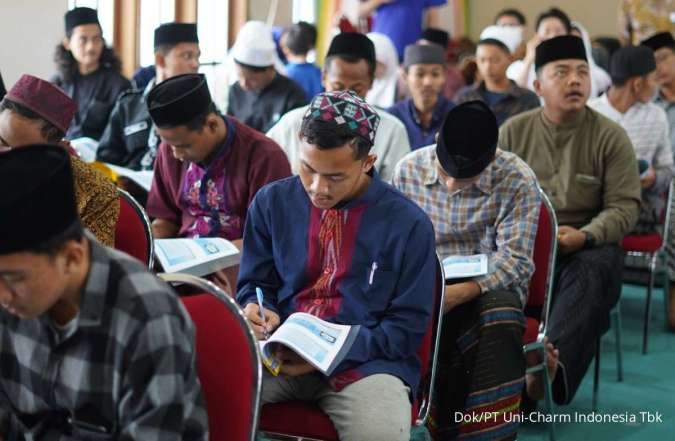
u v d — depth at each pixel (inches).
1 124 91.9
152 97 106.1
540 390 124.2
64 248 50.9
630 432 126.3
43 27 226.4
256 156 111.5
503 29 223.6
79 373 54.7
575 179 141.0
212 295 63.9
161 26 161.5
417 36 257.4
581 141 141.1
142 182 131.6
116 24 249.9
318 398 82.1
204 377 63.0
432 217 109.0
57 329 55.2
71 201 51.2
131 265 54.4
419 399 87.2
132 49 251.9
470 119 101.9
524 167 106.9
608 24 403.2
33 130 91.4
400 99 225.0
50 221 49.5
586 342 126.0
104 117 194.1
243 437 62.2
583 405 136.8
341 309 82.9
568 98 136.9
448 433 101.1
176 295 55.5
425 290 81.9
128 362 53.1
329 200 78.4
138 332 52.8
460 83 255.1
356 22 263.9
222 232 113.7
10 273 49.4
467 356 100.0
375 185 83.5
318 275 84.4
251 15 294.4
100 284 53.1
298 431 81.5
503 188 105.7
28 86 91.7
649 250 165.5
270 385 83.6
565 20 245.0
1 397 59.3
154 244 95.8
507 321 99.6
